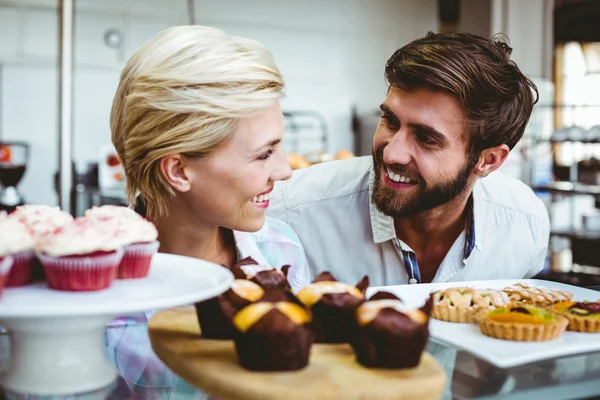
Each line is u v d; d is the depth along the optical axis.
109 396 0.78
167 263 1.00
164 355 0.85
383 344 0.76
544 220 1.67
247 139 1.04
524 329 0.95
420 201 1.35
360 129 7.40
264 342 0.75
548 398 0.79
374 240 1.54
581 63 5.85
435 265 1.56
